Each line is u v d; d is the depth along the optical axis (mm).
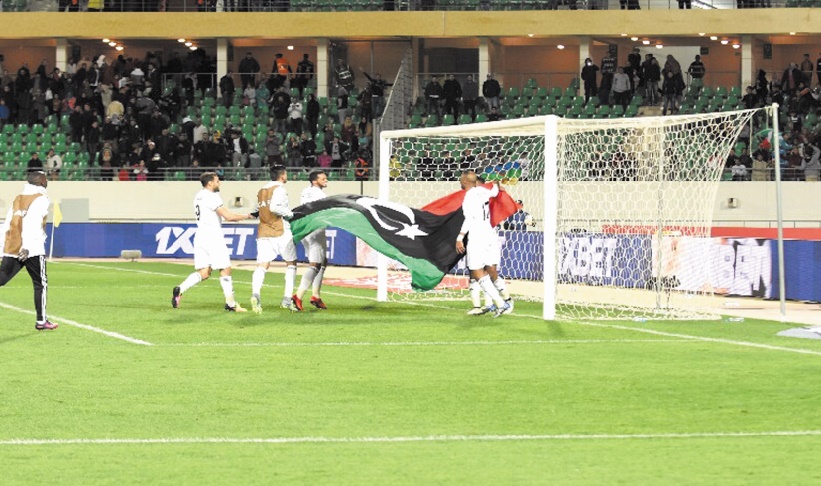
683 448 10734
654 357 16578
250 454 10477
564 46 52219
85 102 49406
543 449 10703
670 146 28781
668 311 23219
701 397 13352
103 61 50344
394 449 10703
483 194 21766
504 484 9422
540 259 30969
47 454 10469
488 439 11141
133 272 34844
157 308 23312
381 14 49625
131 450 10641
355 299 25969
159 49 54562
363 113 47688
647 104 48031
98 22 51156
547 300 21500
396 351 17203
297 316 21969
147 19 51031
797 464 10086
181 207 45781
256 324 20609
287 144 47469
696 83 48094
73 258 42562
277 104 48156
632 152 32344
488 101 47094
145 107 48188
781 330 20047
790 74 46844
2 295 26469
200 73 51469
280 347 17625
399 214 22500
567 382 14391
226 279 22688
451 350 17344
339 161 46094
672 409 12648
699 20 47656
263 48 54062
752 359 16359
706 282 26484
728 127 24047
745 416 12266
